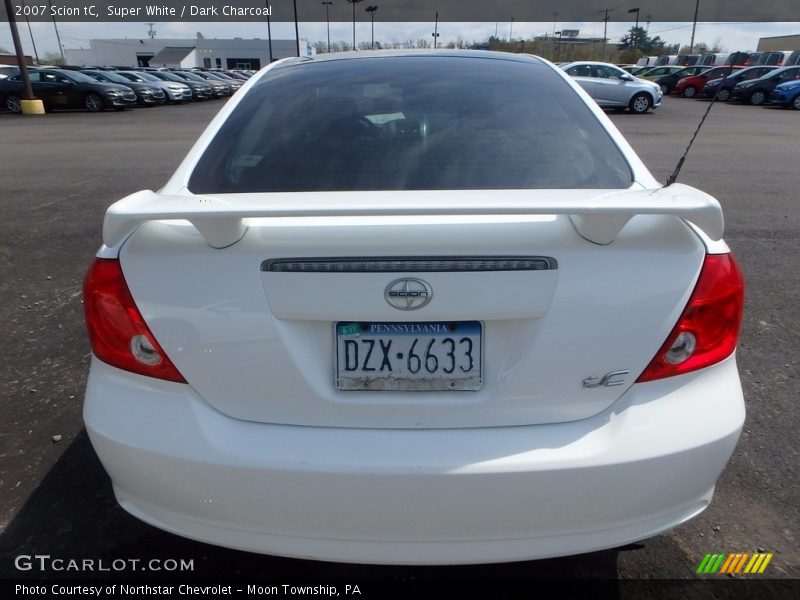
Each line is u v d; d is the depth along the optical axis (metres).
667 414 1.49
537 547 1.51
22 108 20.50
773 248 5.09
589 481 1.45
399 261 1.42
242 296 1.45
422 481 1.43
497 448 1.45
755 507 2.21
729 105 24.62
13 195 7.20
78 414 2.80
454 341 1.46
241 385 1.48
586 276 1.43
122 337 1.53
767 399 2.88
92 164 9.52
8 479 2.38
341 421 1.49
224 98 33.50
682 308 1.49
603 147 1.91
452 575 1.96
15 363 3.26
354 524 1.48
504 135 1.93
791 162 9.62
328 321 1.45
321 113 2.04
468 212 1.24
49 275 4.57
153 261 1.49
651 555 2.03
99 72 25.14
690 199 1.36
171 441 1.49
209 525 1.55
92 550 2.07
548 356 1.45
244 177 1.82
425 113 2.03
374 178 1.79
